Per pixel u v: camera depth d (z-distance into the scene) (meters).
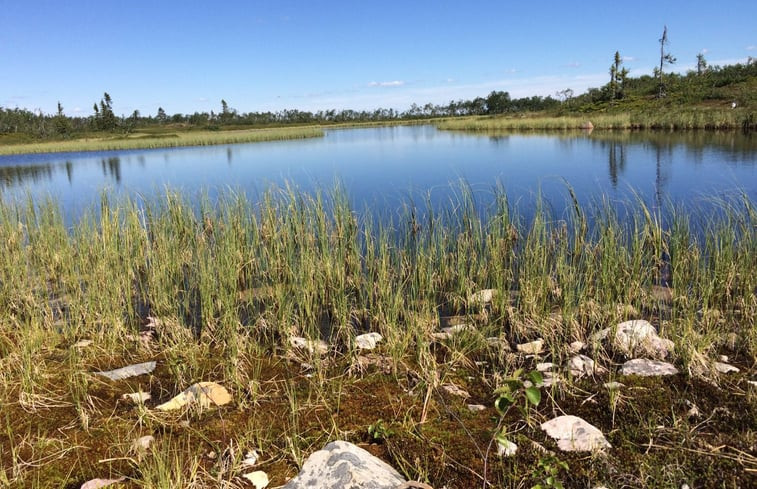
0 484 2.72
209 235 8.45
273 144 37.94
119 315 5.27
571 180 13.64
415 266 6.15
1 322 5.23
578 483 2.59
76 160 31.25
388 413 3.39
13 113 68.88
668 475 2.58
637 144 22.05
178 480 2.62
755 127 25.36
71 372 4.09
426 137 36.56
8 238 7.77
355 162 20.61
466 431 3.11
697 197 10.44
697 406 3.24
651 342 4.18
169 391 3.90
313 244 7.09
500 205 7.81
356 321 5.48
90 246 6.99
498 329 4.96
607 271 5.43
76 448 3.07
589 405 3.36
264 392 3.80
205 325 5.16
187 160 27.30
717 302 5.21
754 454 2.72
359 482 2.46
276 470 2.82
